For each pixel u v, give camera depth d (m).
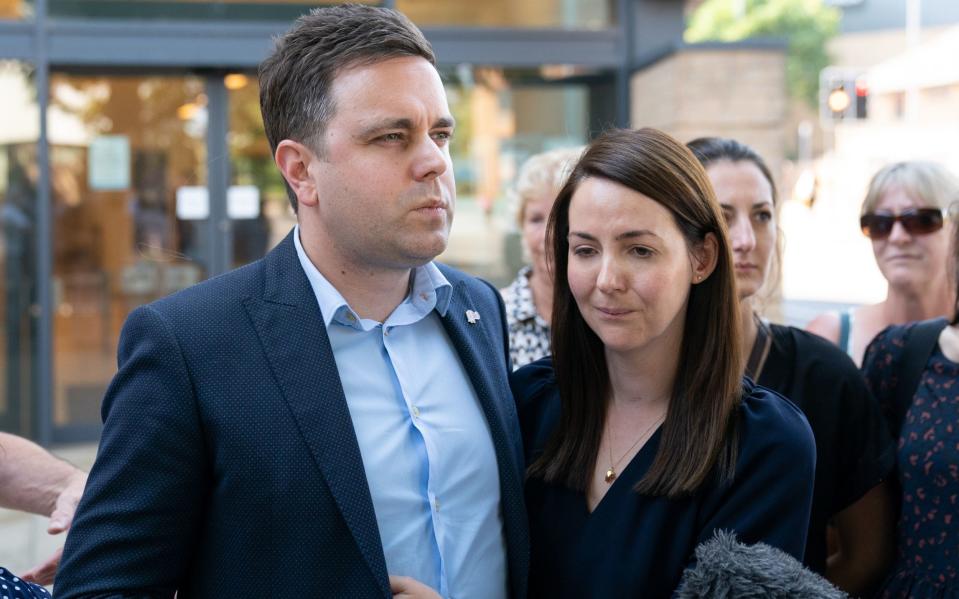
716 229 1.67
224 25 6.53
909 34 50.66
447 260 7.05
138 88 6.71
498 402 1.75
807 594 1.42
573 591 1.68
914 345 2.21
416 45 1.56
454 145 7.01
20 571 4.48
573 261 1.68
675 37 7.05
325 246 1.61
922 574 2.04
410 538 1.57
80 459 6.36
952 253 2.33
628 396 1.75
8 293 6.59
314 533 1.48
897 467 2.12
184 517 1.49
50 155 6.63
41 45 6.37
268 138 1.65
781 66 6.52
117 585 1.42
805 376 2.11
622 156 1.63
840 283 18.66
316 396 1.53
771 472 1.59
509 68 6.98
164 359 1.49
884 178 2.85
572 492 1.75
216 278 1.62
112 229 6.79
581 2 7.02
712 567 1.46
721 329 1.68
